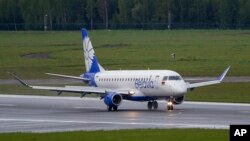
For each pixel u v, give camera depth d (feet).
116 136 428.56
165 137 420.77
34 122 562.66
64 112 655.35
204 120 553.23
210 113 618.44
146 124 527.81
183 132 444.55
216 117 577.84
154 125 519.60
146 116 595.06
